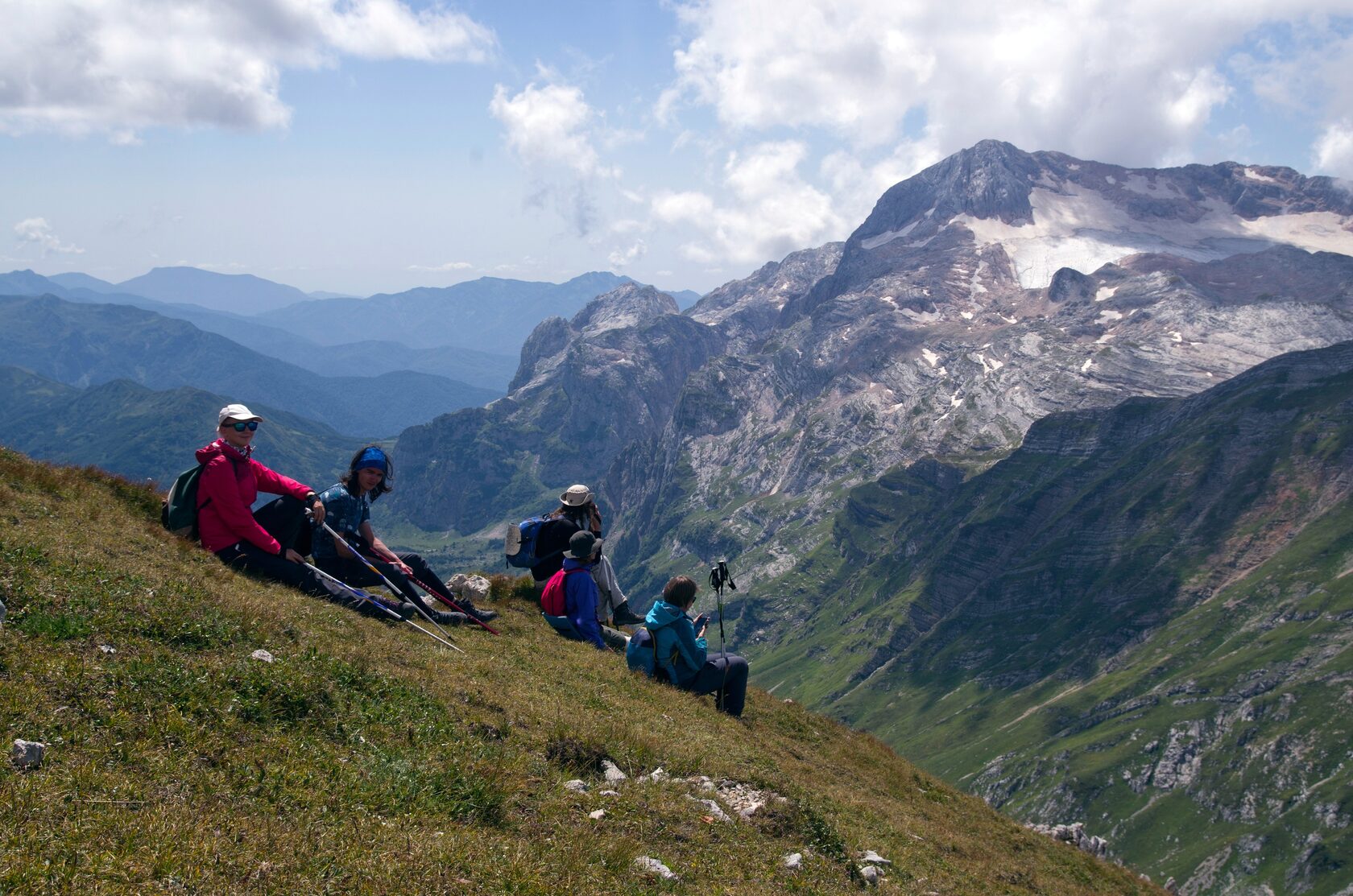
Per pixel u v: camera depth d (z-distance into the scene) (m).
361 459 17.34
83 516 14.88
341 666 11.02
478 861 7.51
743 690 20.27
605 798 10.59
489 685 13.52
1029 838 25.98
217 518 15.67
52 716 7.59
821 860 11.65
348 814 7.75
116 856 5.92
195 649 10.14
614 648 21.45
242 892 6.00
